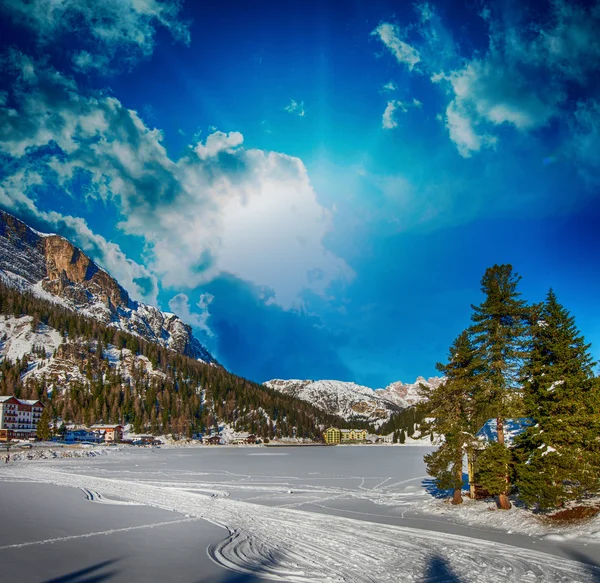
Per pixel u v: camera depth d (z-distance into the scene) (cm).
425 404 3853
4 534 2733
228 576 1914
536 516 2977
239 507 3734
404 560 2156
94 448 14075
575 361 3158
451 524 3058
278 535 2705
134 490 4766
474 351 3634
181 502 3991
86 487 5003
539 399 3228
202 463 9481
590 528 2627
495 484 3228
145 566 2066
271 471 7556
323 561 2142
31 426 17938
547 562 2114
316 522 3108
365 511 3609
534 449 3159
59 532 2791
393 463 9856
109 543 2503
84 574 1952
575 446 2988
